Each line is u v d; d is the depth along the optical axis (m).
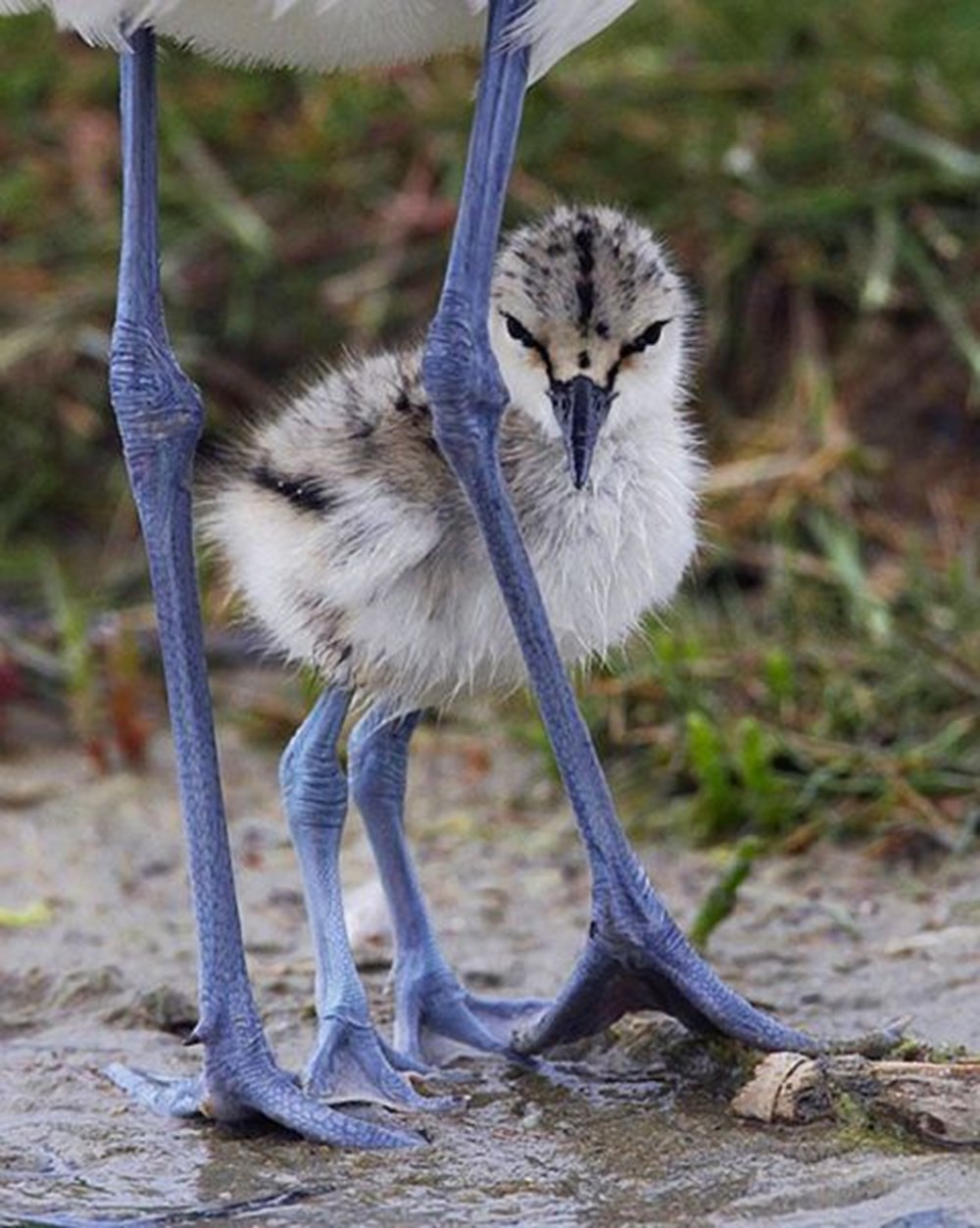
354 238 13.83
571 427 7.81
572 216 8.30
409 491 7.70
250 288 13.70
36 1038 8.58
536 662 7.48
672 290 8.13
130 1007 8.75
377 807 8.27
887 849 10.28
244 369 13.55
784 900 9.75
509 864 10.38
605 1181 7.17
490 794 11.15
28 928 9.70
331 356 13.45
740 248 13.43
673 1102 7.68
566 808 10.98
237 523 8.13
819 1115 7.44
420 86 14.31
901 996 8.62
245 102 14.35
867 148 13.80
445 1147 7.45
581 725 7.53
